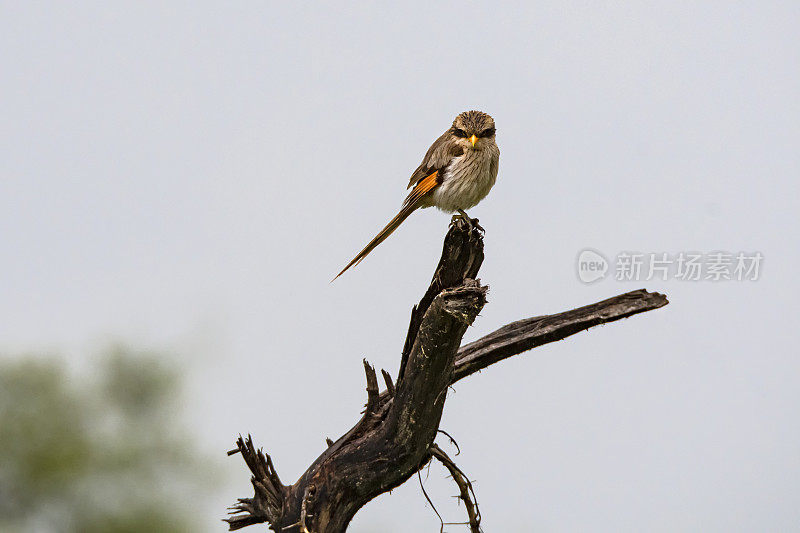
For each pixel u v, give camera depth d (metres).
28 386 16.44
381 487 10.29
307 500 10.13
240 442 10.44
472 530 10.98
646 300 10.13
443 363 9.17
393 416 9.81
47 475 16.17
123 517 16.33
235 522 11.09
